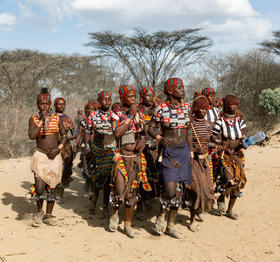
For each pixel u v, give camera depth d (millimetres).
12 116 22047
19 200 6406
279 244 4586
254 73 26938
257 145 14695
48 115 5133
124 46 30562
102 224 5246
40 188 4961
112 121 4879
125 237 4734
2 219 5352
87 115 7020
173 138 4727
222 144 5434
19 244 4398
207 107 5125
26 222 5262
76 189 7445
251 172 8648
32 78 27734
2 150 21500
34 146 23234
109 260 4043
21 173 8906
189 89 27688
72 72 34625
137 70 31172
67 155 5758
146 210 5832
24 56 28328
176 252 4293
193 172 4984
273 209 5984
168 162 4684
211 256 4211
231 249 4426
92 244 4473
